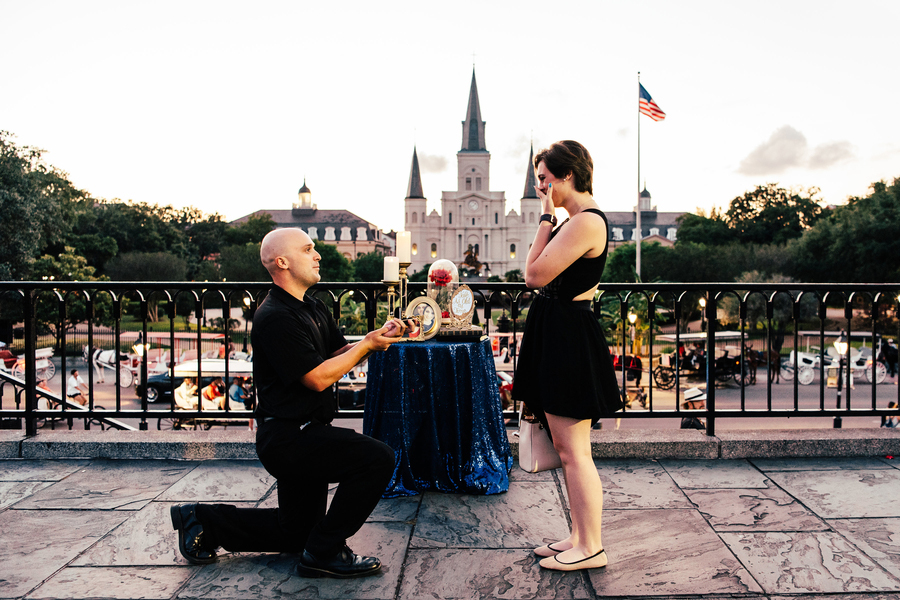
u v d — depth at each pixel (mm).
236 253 59312
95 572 2111
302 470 2033
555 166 2051
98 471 3227
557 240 1968
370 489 2029
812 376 17797
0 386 5727
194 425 10164
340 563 2068
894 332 25641
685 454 3416
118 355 3635
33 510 2695
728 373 17891
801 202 61594
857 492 2855
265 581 2049
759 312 30656
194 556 2152
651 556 2219
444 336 2988
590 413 2008
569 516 2643
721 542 2330
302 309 2094
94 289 3580
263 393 2062
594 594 1946
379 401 2908
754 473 3152
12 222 29641
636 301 21938
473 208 98250
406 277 3020
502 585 2016
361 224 108750
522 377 2188
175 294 3600
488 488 2893
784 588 1969
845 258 38188
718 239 62469
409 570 2131
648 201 126938
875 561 2156
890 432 3510
